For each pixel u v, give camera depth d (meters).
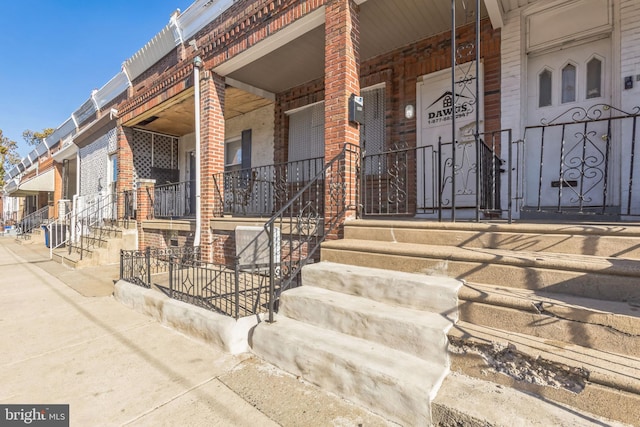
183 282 4.16
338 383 2.27
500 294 2.27
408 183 5.59
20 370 2.78
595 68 4.21
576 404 1.73
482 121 4.91
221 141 6.57
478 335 2.10
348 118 4.21
